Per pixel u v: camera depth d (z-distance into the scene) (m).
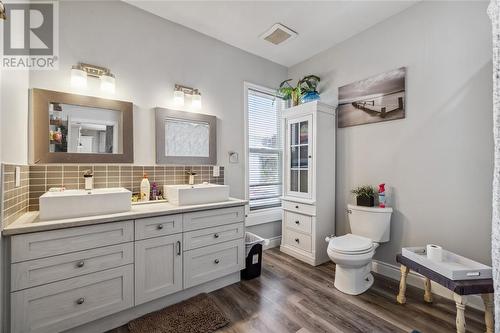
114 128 2.00
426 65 2.02
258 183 3.14
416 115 2.08
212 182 2.60
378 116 2.35
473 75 1.77
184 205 1.93
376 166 2.38
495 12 1.25
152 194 2.13
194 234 1.88
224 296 1.93
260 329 1.54
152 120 2.22
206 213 1.95
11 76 1.38
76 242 1.39
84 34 1.89
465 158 1.81
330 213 2.70
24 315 1.25
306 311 1.73
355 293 1.95
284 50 2.93
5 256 1.21
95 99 1.90
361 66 2.52
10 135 1.34
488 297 1.42
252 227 3.02
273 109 3.31
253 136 3.09
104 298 1.49
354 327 1.55
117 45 2.04
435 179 1.98
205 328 1.54
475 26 1.76
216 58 2.67
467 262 1.60
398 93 2.20
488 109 1.71
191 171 2.41
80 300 1.40
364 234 2.25
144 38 2.18
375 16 2.28
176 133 2.34
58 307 1.34
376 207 2.27
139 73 2.15
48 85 1.75
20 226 1.25
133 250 1.59
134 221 1.60
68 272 1.37
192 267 1.87
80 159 1.84
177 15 2.27
